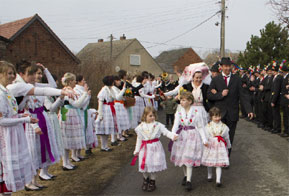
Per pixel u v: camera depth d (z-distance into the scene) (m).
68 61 19.23
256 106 11.27
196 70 5.21
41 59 17.77
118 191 4.36
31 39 17.19
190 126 4.58
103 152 6.80
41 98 4.59
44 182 4.77
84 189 4.44
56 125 4.97
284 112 8.56
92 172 5.29
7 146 3.37
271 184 4.58
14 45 16.20
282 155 6.30
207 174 5.16
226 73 5.59
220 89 5.48
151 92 9.48
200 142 4.57
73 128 5.48
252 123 11.37
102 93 6.82
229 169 5.41
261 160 5.94
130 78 9.77
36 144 4.38
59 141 5.01
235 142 7.74
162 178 4.96
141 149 4.39
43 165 4.48
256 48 20.39
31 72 4.07
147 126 4.41
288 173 5.09
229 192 4.29
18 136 3.52
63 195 4.20
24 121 3.46
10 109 3.45
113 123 6.98
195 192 4.31
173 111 10.41
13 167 3.40
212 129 4.72
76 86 6.10
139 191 4.36
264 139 8.09
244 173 5.16
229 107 5.52
